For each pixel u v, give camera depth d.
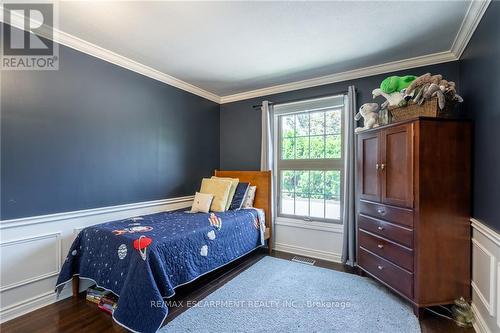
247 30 2.08
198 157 3.68
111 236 1.97
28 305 1.96
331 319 1.85
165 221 2.47
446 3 1.73
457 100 2.03
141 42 2.29
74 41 2.22
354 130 2.85
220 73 3.05
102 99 2.48
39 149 2.04
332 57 2.59
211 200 3.11
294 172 3.50
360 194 2.58
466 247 1.91
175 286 1.92
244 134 3.85
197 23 1.98
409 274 1.95
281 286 2.38
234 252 2.65
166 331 1.72
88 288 2.22
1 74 1.85
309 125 3.38
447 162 1.91
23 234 1.95
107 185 2.53
